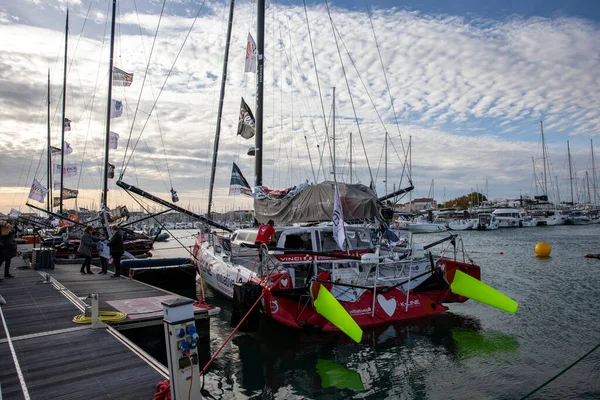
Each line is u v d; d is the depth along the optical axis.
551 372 6.49
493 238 43.59
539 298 12.28
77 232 24.03
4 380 4.65
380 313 8.64
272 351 7.57
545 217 71.81
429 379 6.31
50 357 5.38
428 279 9.47
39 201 18.69
